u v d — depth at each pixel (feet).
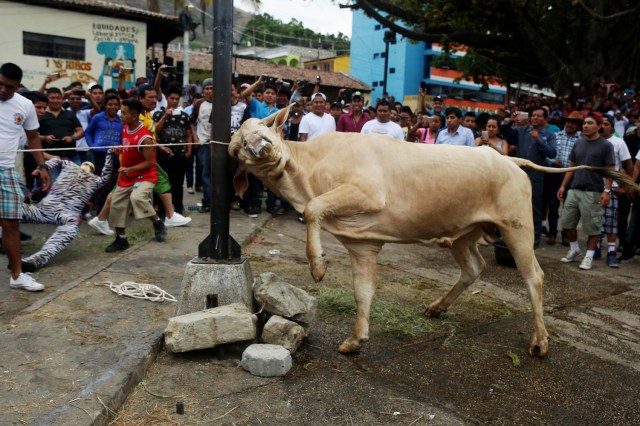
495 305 17.31
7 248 15.79
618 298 18.92
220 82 12.87
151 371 11.47
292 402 10.56
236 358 12.30
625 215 25.96
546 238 28.96
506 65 62.75
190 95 43.96
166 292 15.40
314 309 13.37
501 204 13.39
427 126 29.71
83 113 29.19
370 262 12.97
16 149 15.92
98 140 25.89
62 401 9.66
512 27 54.90
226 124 13.05
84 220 26.14
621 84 54.54
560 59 54.75
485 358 13.29
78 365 11.02
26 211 18.49
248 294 13.30
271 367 11.45
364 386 11.40
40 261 18.21
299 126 28.94
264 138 11.89
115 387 10.12
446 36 55.47
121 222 20.67
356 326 12.89
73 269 18.56
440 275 20.52
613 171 14.42
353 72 127.65
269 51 142.51
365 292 12.87
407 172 12.59
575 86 52.11
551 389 11.91
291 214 30.99
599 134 22.85
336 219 12.53
